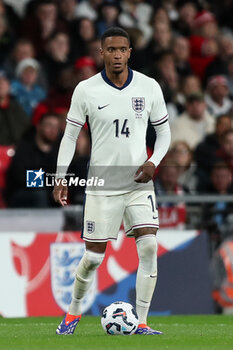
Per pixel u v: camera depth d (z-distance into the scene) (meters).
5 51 47.84
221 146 42.06
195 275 35.31
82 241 33.91
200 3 57.75
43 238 33.50
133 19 54.59
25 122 42.81
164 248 35.09
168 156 39.34
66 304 33.34
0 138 41.66
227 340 20.56
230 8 59.22
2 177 38.03
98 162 21.59
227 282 35.69
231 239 36.38
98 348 17.94
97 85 21.56
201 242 35.78
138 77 21.78
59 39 48.03
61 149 21.80
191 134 45.69
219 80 49.69
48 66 47.84
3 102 42.31
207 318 32.62
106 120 21.39
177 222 36.09
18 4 51.97
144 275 21.86
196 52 54.12
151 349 17.78
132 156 21.50
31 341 19.98
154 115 22.02
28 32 49.19
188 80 49.38
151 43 52.28
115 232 21.83
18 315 32.66
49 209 34.75
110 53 21.22
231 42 55.16
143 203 21.58
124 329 21.59
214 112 49.78
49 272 33.31
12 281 32.81
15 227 34.41
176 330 24.41
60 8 50.47
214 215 36.41
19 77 46.22
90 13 52.53
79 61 44.41
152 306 34.31
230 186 39.41
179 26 55.94
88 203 21.69
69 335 21.73
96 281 33.62
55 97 42.97
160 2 56.38
